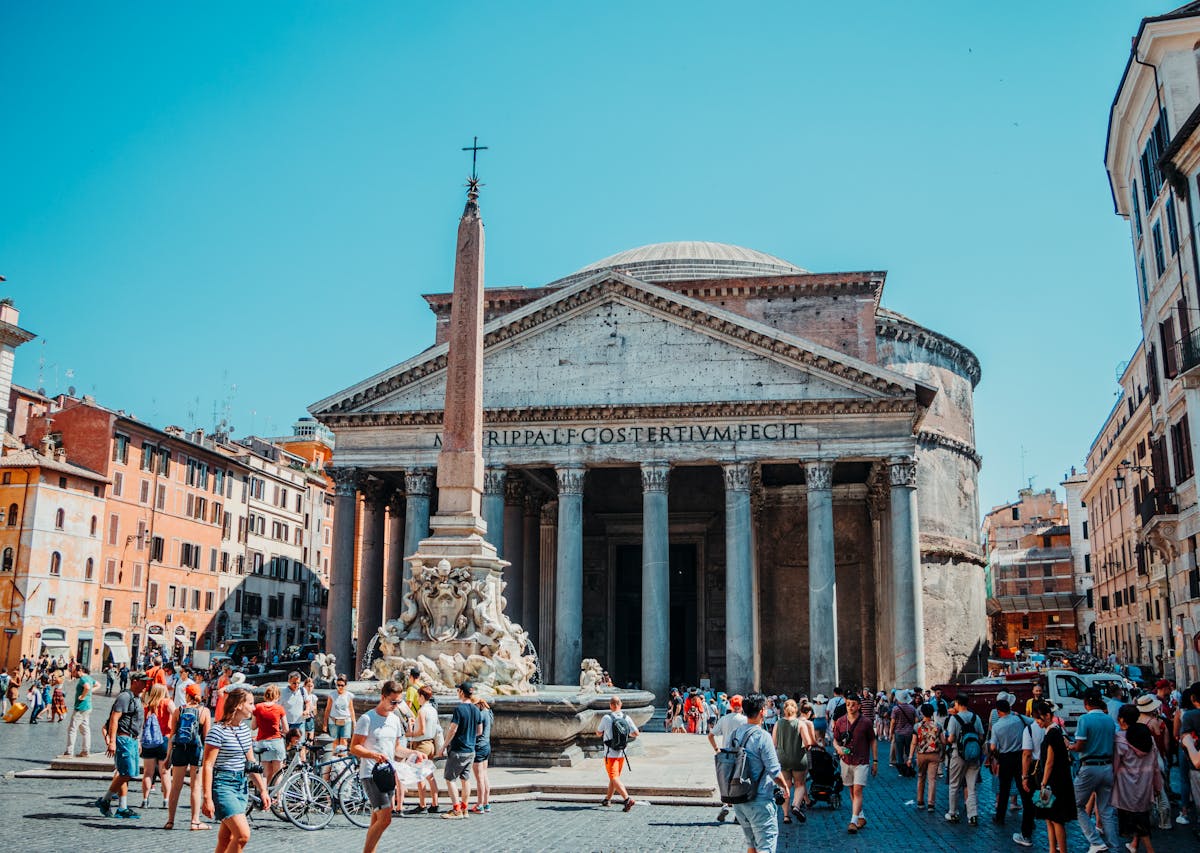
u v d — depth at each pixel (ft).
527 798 52.49
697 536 166.61
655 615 126.21
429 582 61.98
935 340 191.52
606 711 67.67
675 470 167.12
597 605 168.35
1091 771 41.34
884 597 145.18
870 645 156.04
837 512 161.58
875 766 81.00
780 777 33.30
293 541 247.70
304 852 38.19
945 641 179.63
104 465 179.83
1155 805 50.67
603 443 131.85
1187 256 89.92
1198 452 90.53
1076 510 291.38
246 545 224.53
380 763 33.94
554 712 58.95
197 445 205.57
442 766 54.75
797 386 129.70
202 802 45.09
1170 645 134.72
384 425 137.28
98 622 176.14
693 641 166.71
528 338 136.67
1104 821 41.19
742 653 124.06
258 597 229.04
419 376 137.80
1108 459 192.65
